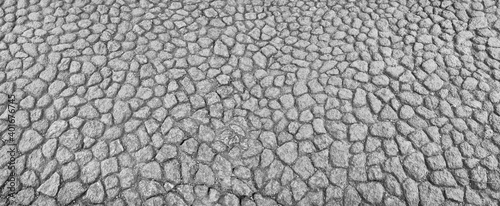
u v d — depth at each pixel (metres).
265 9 4.83
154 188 3.31
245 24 4.63
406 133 3.62
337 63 4.18
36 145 3.50
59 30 4.39
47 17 4.53
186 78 4.04
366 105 3.82
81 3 4.70
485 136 3.59
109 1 4.75
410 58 4.21
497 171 3.38
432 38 4.41
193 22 4.61
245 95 3.94
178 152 3.51
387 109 3.79
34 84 3.91
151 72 4.07
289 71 4.13
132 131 3.62
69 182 3.32
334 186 3.34
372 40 4.41
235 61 4.23
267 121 3.74
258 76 4.10
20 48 4.19
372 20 4.64
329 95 3.92
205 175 3.40
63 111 3.73
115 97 3.86
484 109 3.77
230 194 3.32
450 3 4.80
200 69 4.13
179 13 4.70
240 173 3.42
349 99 3.88
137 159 3.46
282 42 4.43
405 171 3.39
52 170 3.37
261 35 4.51
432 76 4.04
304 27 4.60
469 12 4.67
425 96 3.88
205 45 4.37
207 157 3.49
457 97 3.87
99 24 4.49
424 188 3.31
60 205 3.22
